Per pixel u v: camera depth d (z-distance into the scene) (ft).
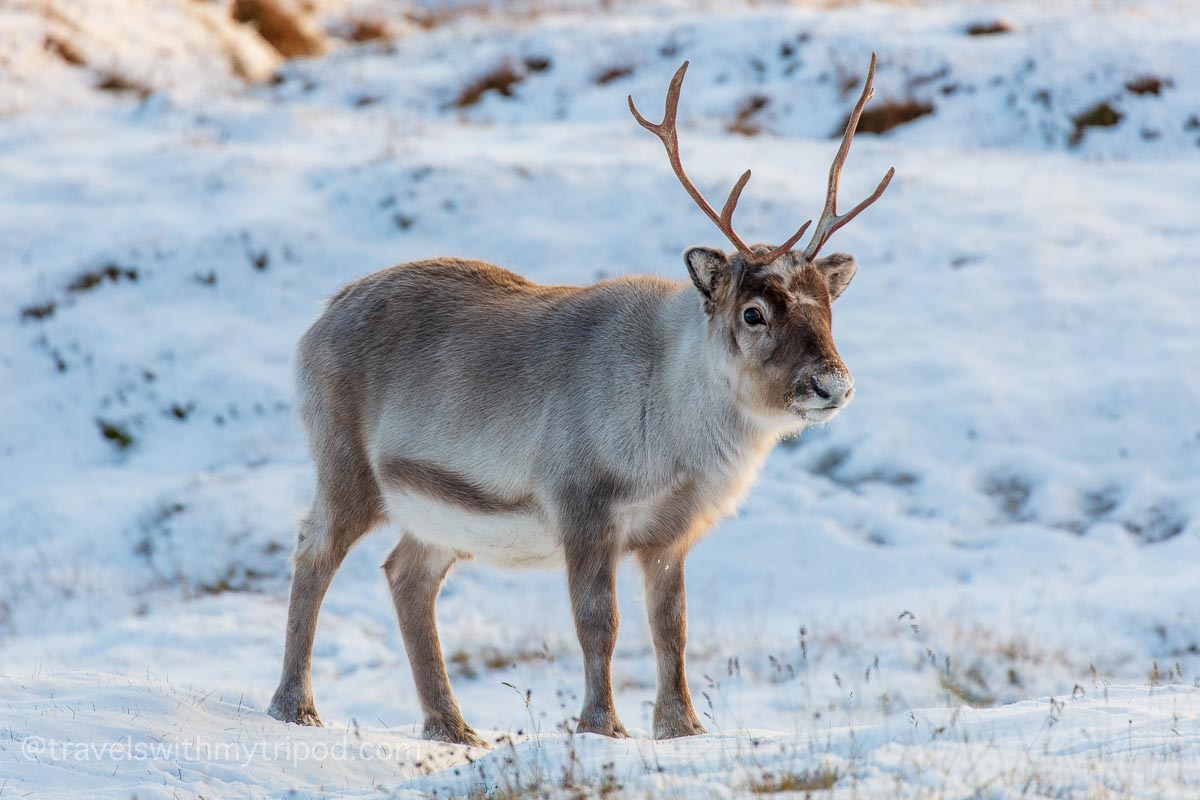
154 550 90.68
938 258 118.62
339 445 47.29
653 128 42.34
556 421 42.73
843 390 38.68
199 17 202.18
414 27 235.40
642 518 42.50
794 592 80.48
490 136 150.82
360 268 118.93
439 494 44.83
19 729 37.83
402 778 37.96
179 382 108.37
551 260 118.11
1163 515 84.69
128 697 42.60
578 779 32.45
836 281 43.09
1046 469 90.33
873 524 87.35
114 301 116.16
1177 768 30.01
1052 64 154.40
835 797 28.63
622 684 67.72
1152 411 94.79
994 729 34.73
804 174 134.62
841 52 165.68
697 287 40.65
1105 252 117.08
